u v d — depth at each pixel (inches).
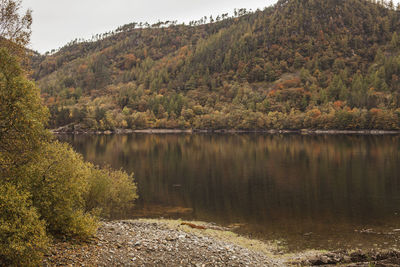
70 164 618.5
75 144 5196.9
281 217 1255.5
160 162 3129.9
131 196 1289.4
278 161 3097.9
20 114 477.1
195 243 715.4
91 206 984.9
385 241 931.3
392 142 4805.6
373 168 2519.7
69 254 528.1
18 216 460.4
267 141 5831.7
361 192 1712.6
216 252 672.4
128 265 532.7
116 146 4909.0
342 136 6624.0
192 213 1331.2
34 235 459.2
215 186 1963.6
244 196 1675.7
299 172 2449.6
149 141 6087.6
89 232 611.8
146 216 1273.4
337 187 1862.7
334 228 1086.4
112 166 2854.3
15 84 476.4
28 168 535.2
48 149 588.4
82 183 640.4
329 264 679.1
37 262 459.2
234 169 2659.9
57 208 587.2
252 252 774.5
